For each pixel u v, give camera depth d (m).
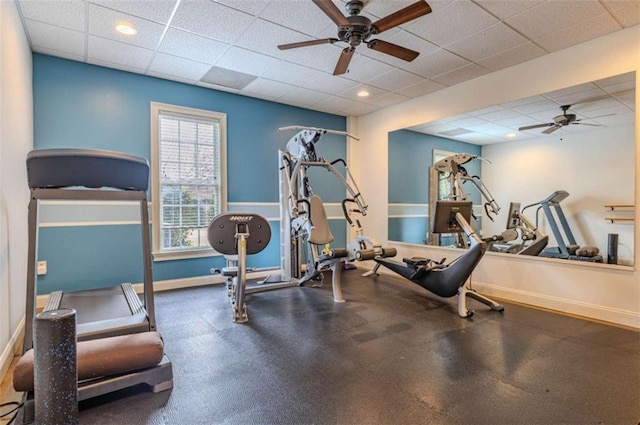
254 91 4.88
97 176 2.05
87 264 3.89
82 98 3.86
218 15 2.94
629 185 3.20
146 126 4.27
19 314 2.69
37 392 1.36
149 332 2.16
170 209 4.47
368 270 5.83
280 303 3.85
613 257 3.34
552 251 3.95
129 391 2.00
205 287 4.54
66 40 3.35
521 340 2.75
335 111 5.91
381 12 2.92
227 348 2.62
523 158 4.39
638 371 2.22
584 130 3.66
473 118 4.52
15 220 2.58
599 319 3.25
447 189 5.07
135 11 2.87
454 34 3.23
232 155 4.97
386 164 5.74
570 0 2.69
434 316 3.38
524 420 1.72
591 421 1.71
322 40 2.79
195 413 1.79
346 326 3.10
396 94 5.00
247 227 3.31
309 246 4.54
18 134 2.75
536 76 3.73
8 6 2.45
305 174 4.31
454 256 4.71
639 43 3.02
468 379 2.13
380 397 1.94
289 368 2.29
